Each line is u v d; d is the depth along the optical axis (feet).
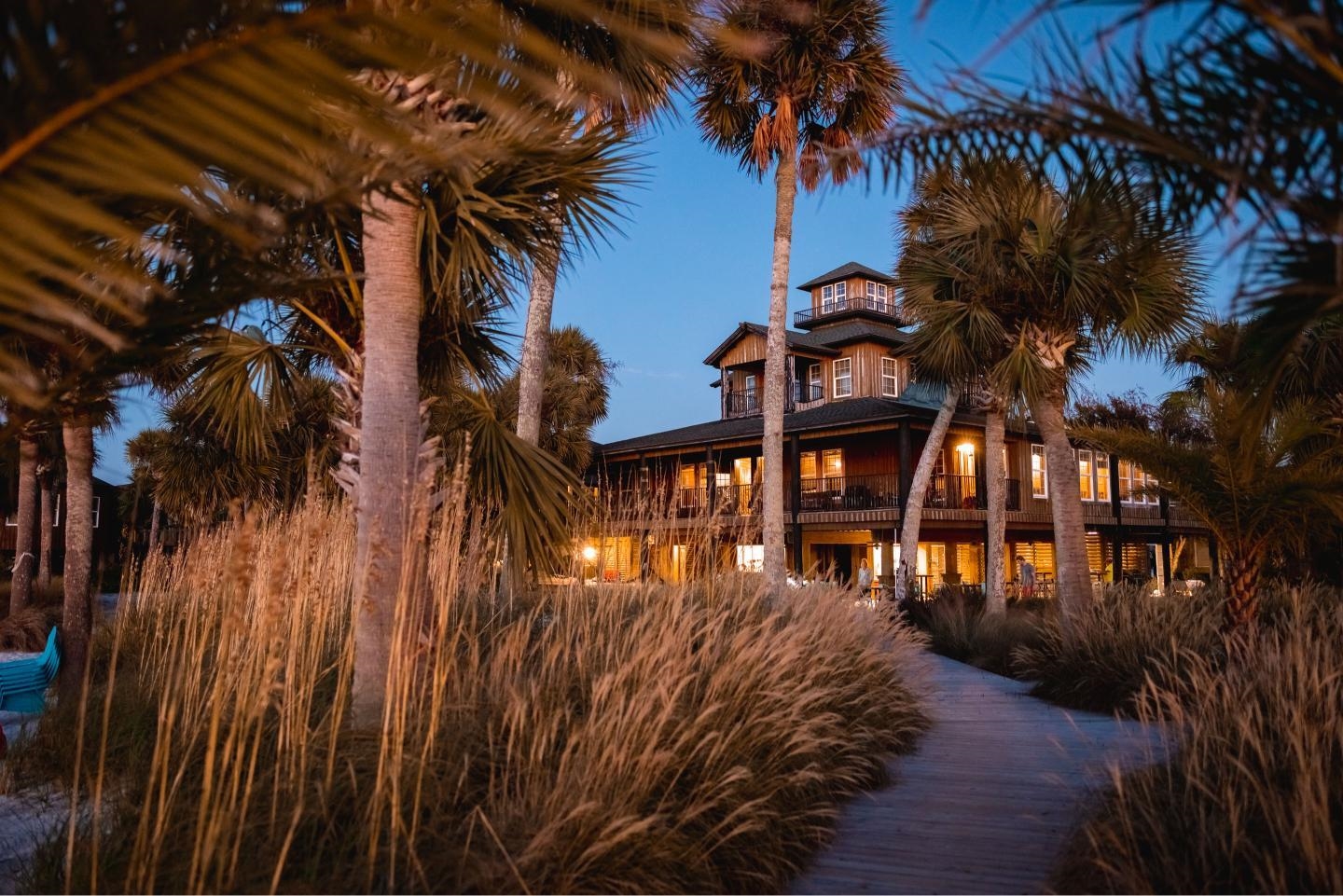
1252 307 6.91
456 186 16.07
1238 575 27.37
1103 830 11.80
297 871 10.34
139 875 9.50
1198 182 8.02
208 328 7.22
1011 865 12.98
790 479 90.22
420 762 11.27
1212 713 14.12
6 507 89.04
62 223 5.38
